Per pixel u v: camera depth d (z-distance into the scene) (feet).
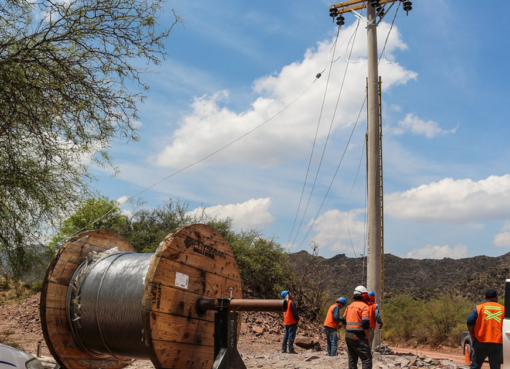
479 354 27.99
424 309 89.81
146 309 17.25
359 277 381.60
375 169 47.75
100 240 23.00
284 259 84.48
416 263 482.28
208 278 20.25
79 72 29.76
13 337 47.91
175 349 18.21
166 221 81.76
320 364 36.35
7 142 29.91
